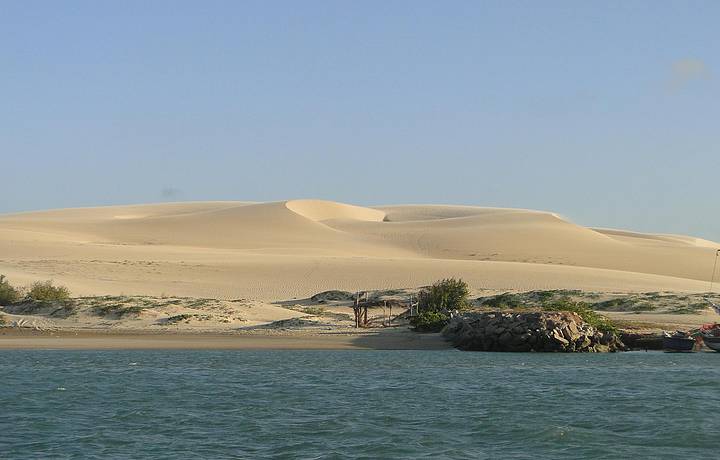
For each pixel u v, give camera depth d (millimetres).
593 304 97438
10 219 198875
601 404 43750
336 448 33219
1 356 65875
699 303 95000
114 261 136375
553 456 32250
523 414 40688
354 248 175375
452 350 74750
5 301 99125
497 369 59188
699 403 44062
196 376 54188
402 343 76688
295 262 135750
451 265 132500
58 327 84562
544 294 102250
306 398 45375
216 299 102625
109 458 31578
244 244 176250
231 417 39688
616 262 164625
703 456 32438
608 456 32250
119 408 41969
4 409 41438
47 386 49094
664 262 165250
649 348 77312
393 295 106750
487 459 31719
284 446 33562
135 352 69562
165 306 91625
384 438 35062
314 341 76812
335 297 108688
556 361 65688
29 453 32344
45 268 124625
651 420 39219
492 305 97875
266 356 67188
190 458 31578
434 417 39812
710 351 74938
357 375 55156
